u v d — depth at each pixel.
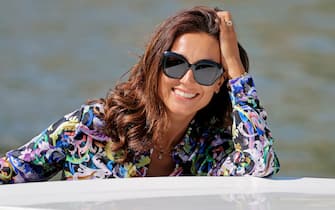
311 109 15.64
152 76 3.39
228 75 3.53
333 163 12.52
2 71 19.52
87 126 3.37
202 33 3.38
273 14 25.98
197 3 28.39
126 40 23.53
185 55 3.35
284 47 21.38
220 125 3.65
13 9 28.94
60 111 16.05
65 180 3.27
